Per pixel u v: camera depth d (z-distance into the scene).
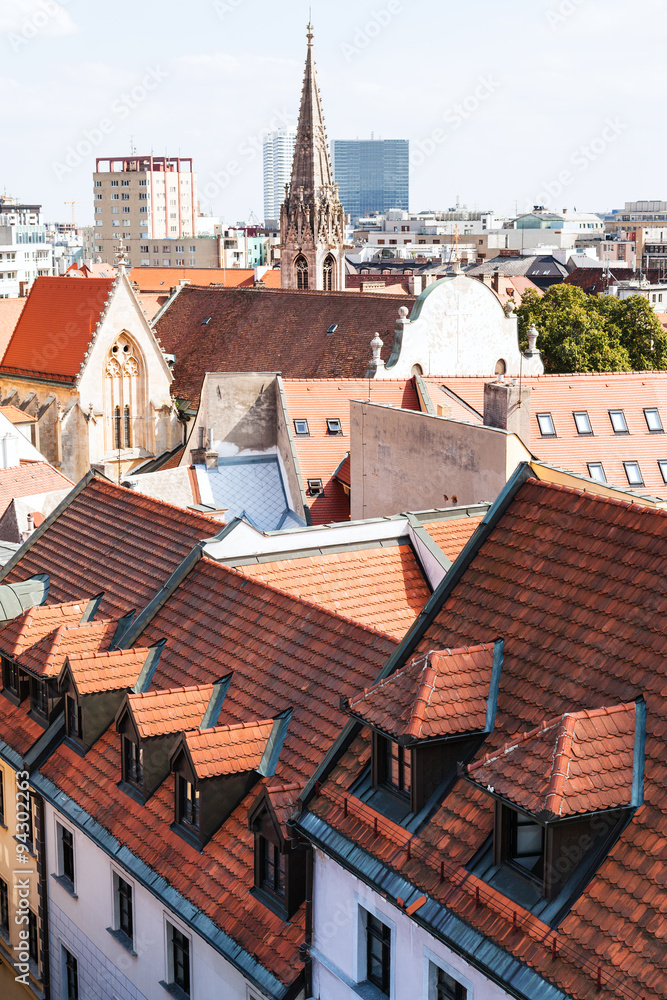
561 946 18.56
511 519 25.34
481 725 22.45
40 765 33.50
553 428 63.81
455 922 20.25
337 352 93.19
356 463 59.59
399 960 22.02
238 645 31.47
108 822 30.09
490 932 19.66
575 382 65.69
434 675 22.66
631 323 117.75
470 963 19.55
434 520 39.03
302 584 35.22
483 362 85.56
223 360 107.69
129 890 30.03
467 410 69.44
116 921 30.55
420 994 21.50
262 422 69.62
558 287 118.75
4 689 37.38
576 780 19.16
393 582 36.34
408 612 35.44
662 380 66.88
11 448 76.25
